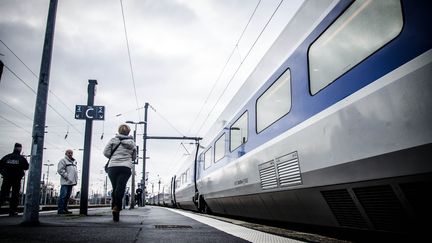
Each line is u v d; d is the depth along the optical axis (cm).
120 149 636
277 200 602
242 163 777
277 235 425
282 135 565
